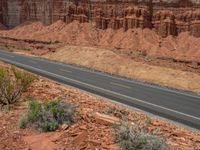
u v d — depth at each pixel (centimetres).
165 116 2131
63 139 982
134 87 3341
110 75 4147
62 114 1128
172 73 4322
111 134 1007
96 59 5219
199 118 2164
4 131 1078
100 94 2758
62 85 3047
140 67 4706
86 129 1059
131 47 8438
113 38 9031
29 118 1114
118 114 1645
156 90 3281
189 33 8794
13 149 936
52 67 4506
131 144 901
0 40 8781
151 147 891
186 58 6297
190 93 3312
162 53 8031
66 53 5897
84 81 3450
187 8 8988
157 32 9081
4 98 1612
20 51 7050
